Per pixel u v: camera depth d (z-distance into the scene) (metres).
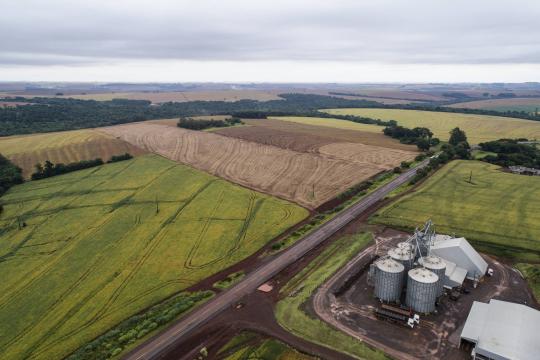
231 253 82.75
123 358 52.72
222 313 61.72
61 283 76.12
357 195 114.12
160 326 59.19
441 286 63.31
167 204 112.62
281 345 53.88
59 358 55.38
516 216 94.69
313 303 63.16
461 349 52.19
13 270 82.12
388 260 64.00
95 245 90.62
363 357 51.25
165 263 80.50
